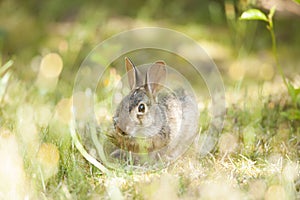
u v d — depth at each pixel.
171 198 5.40
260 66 11.80
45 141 6.71
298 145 7.11
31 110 8.18
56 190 5.62
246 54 12.46
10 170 5.90
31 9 15.38
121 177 6.03
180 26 13.98
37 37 13.65
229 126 7.62
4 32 13.59
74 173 5.95
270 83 10.34
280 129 7.59
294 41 13.02
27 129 7.11
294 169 6.12
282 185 5.57
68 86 9.81
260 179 5.84
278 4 9.27
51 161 6.19
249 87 10.06
